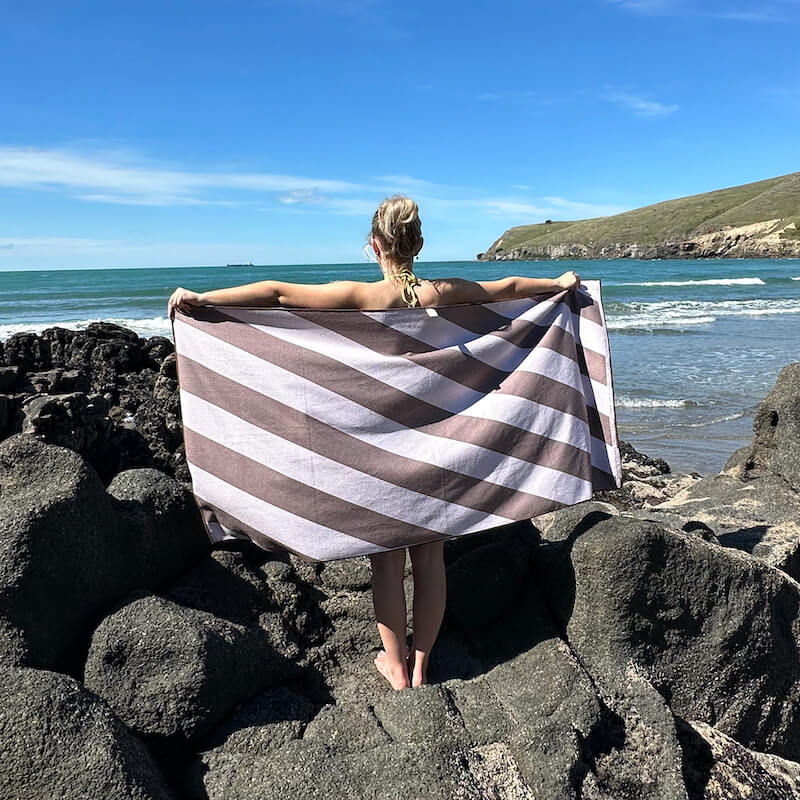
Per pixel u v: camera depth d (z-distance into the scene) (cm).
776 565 455
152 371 748
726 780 295
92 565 292
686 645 335
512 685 304
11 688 241
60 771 229
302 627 352
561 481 356
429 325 341
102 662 275
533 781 265
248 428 326
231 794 258
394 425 334
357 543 322
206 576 347
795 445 579
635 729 291
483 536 391
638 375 1731
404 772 260
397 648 329
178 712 270
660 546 326
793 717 360
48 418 415
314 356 328
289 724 286
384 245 330
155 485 345
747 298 4281
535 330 366
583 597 329
